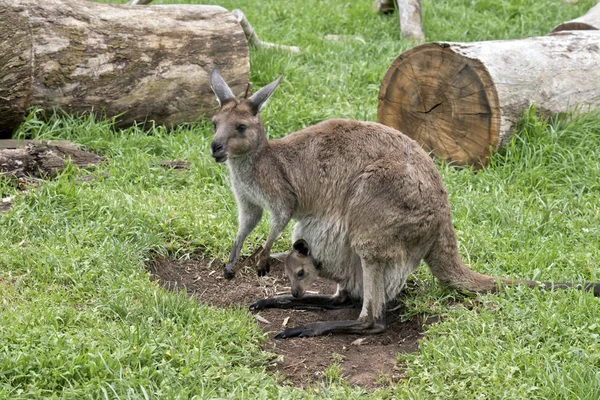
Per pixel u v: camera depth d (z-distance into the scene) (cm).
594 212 956
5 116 1012
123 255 801
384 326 748
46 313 662
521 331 688
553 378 618
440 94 1103
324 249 780
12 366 591
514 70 1072
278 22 1659
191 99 1150
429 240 755
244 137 754
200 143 1097
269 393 608
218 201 969
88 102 1084
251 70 1354
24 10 981
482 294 767
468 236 888
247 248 886
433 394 614
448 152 1111
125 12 1113
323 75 1400
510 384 618
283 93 1293
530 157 1058
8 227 819
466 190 1015
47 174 950
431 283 796
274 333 754
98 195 897
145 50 1108
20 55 983
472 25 1661
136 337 640
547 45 1124
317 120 1207
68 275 745
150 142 1081
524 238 897
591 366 632
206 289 830
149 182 989
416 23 1619
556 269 818
